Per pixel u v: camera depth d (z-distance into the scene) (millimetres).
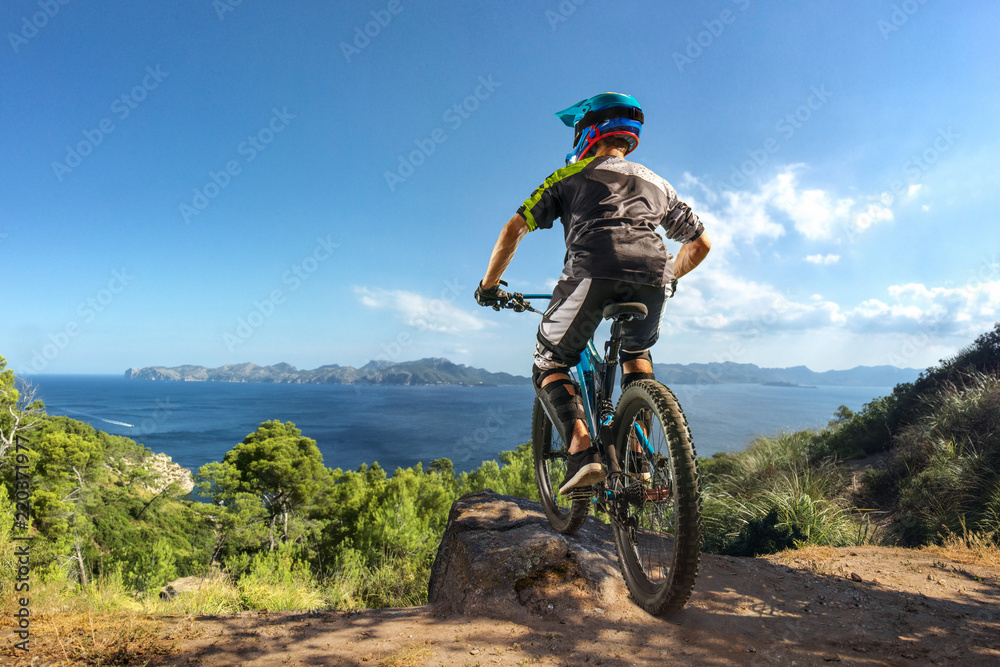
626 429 2258
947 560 3453
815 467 9742
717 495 8195
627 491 2115
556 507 3088
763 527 5176
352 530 36656
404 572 8945
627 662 1844
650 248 2045
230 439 189125
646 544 2311
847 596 2621
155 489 60312
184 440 183625
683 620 2203
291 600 5570
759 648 1979
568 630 2105
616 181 2139
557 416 2312
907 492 7492
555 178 2205
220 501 45656
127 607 2637
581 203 2121
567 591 2393
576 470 2195
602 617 2215
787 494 7457
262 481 46031
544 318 2314
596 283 2012
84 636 2012
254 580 5871
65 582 2881
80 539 33500
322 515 46000
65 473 40938
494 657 1873
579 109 2426
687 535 1816
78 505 39875
